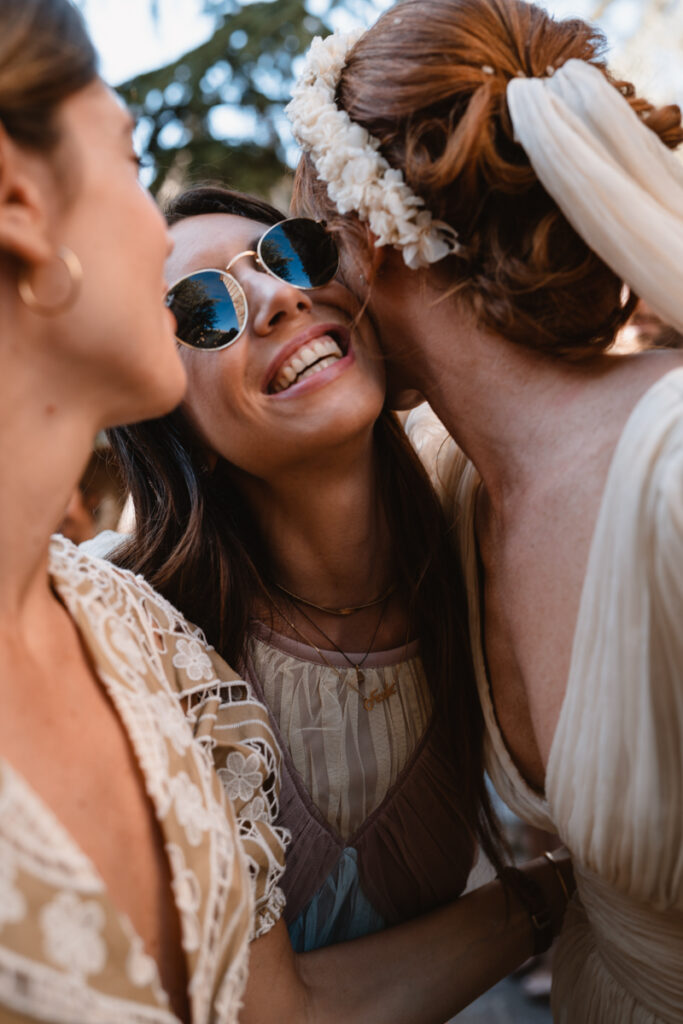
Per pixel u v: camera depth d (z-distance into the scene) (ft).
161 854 3.14
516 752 4.73
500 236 3.91
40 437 2.91
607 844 3.80
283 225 4.45
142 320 3.00
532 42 4.04
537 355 4.05
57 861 2.57
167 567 4.93
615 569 3.48
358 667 5.08
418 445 5.86
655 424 3.42
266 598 5.15
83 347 2.89
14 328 2.82
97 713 3.18
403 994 4.66
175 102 14.78
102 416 3.09
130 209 3.00
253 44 14.70
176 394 3.21
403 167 4.05
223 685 4.28
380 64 4.11
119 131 3.07
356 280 4.42
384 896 5.13
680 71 14.02
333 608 5.17
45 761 2.88
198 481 5.04
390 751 5.07
